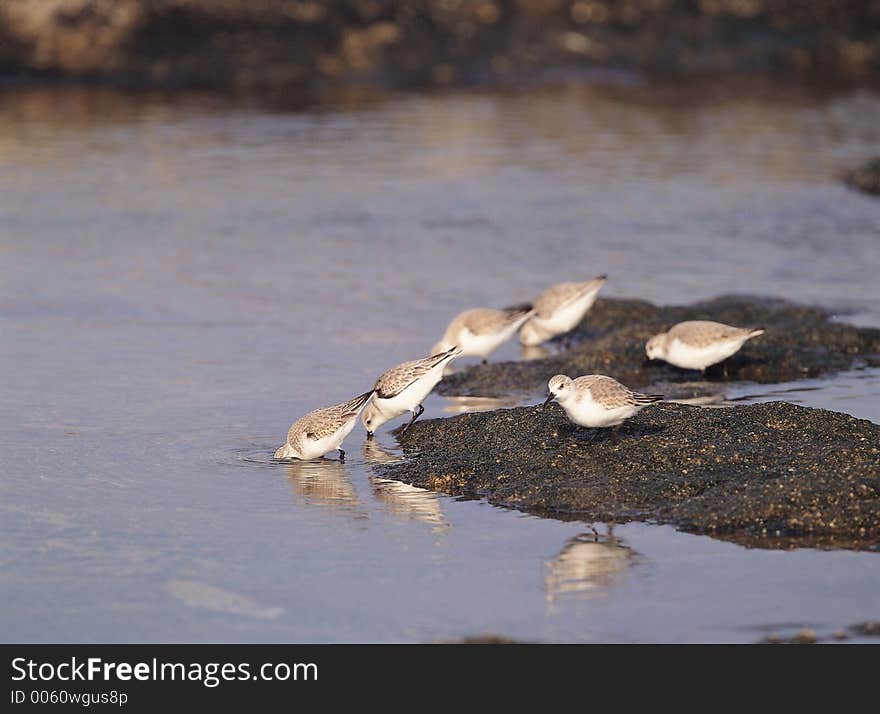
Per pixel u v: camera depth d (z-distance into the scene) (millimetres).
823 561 12219
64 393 17797
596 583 11906
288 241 27688
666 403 16422
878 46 53125
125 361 19422
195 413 17078
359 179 33531
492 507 13828
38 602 11625
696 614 11273
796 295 23516
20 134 38469
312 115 42594
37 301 22859
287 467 15195
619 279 24875
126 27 47812
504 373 19172
